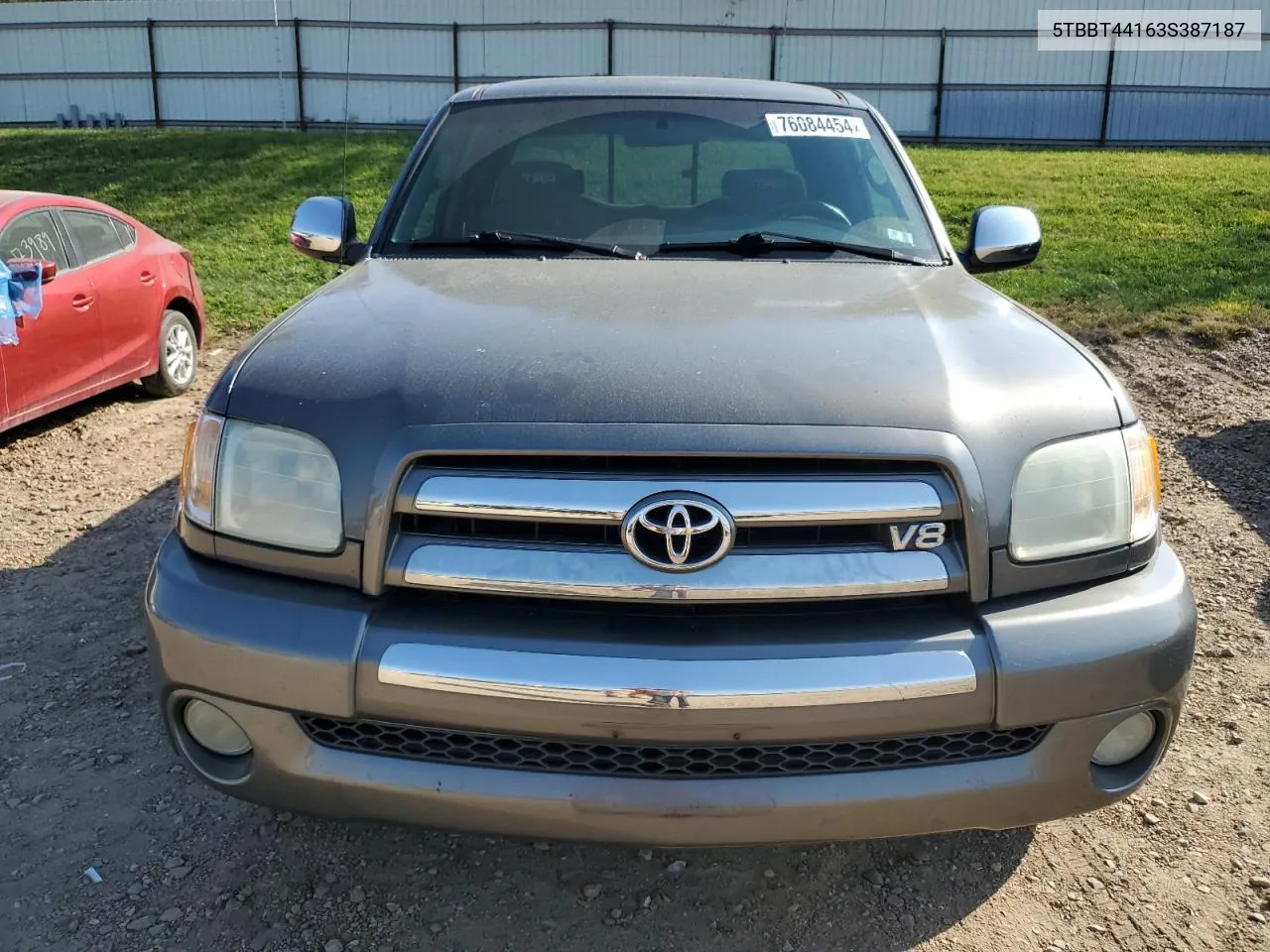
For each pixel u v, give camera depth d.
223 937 2.33
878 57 25.08
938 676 1.94
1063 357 2.33
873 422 1.98
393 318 2.43
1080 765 2.06
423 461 1.99
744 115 3.59
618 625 1.97
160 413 6.73
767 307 2.51
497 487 1.95
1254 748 3.07
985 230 3.36
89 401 6.94
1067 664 1.99
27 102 26.95
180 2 25.66
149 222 13.46
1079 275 10.12
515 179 3.39
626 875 2.54
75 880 2.49
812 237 3.22
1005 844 2.66
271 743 2.04
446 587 1.97
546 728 1.93
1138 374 7.24
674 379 2.06
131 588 4.11
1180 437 5.99
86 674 3.44
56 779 2.88
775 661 1.92
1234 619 3.86
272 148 18.19
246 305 9.70
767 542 1.97
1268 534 4.66
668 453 1.92
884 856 2.62
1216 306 8.81
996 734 2.04
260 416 2.12
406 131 23.45
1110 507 2.12
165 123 26.59
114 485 5.37
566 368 2.10
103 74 26.45
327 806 2.06
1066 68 24.88
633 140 3.48
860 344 2.26
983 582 2.01
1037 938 2.35
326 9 25.36
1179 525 4.78
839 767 2.00
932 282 2.87
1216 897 2.47
